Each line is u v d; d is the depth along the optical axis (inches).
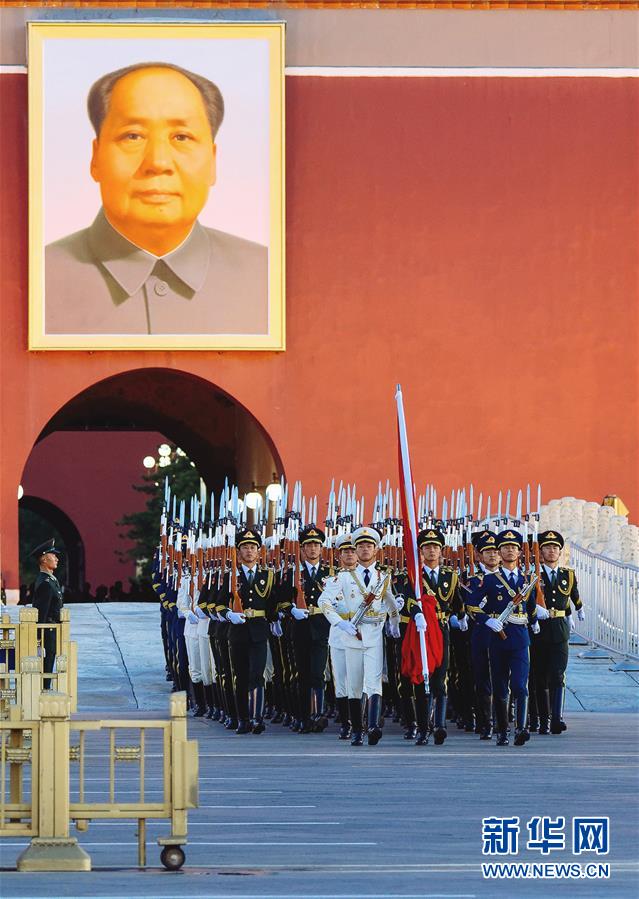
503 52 3870.6
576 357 3875.5
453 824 1285.7
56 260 3725.4
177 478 5551.2
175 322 3742.6
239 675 1994.3
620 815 1328.7
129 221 3732.8
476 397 3850.9
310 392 3814.0
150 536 5590.6
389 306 3841.0
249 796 1438.2
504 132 3868.1
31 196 3715.6
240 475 4756.4
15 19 3757.4
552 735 1957.4
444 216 3853.3
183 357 3784.5
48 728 1096.8
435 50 3858.3
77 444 5659.5
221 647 2060.8
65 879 1057.5
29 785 1465.3
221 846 1190.3
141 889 1016.2
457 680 2021.4
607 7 3895.2
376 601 1838.1
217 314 3752.5
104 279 3740.2
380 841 1208.2
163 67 3742.6
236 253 3757.4
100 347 3730.3
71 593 5359.3
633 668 2561.5
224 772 1601.9
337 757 1724.9
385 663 2084.2
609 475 3868.1
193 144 3742.6
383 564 2052.2
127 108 3732.8
